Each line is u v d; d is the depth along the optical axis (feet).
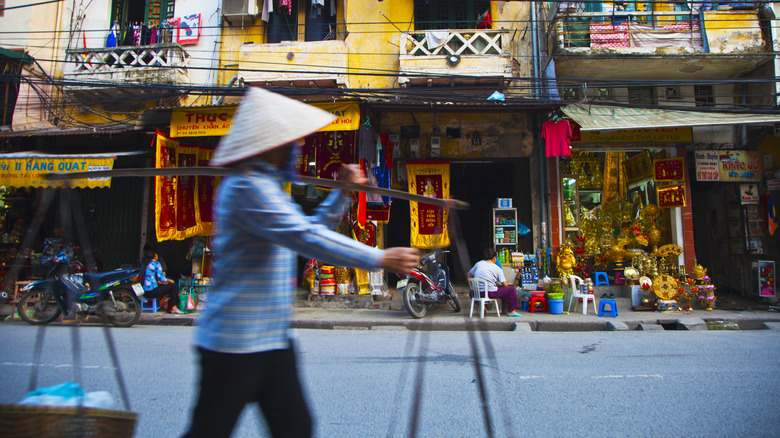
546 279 35.27
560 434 11.75
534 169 38.58
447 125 38.86
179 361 18.61
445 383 15.97
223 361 5.61
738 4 36.55
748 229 38.22
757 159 37.60
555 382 16.12
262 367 5.74
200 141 37.70
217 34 42.24
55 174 7.14
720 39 35.70
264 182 5.73
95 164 34.06
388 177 37.78
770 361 19.26
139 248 39.06
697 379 16.49
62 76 41.91
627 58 35.70
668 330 29.55
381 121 38.91
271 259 5.87
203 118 32.45
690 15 35.88
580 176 40.98
